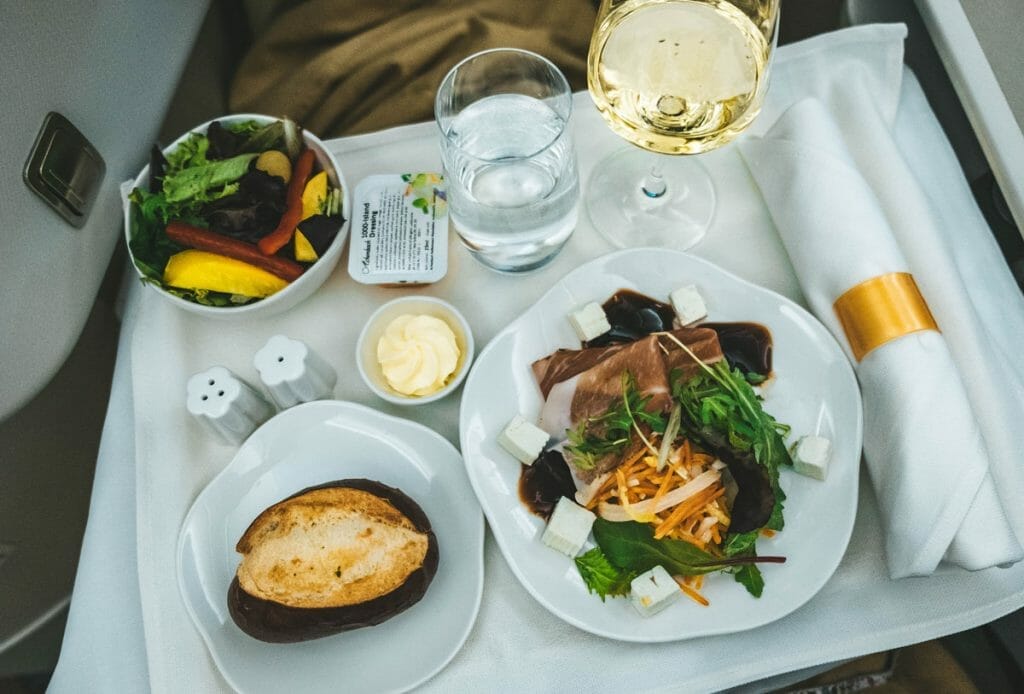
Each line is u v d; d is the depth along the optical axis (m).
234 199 0.76
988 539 0.64
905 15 0.93
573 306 0.75
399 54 0.97
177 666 0.68
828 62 0.87
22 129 0.70
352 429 0.73
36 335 0.73
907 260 0.76
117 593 0.73
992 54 0.79
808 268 0.75
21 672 1.00
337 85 1.00
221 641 0.66
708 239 0.82
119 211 0.83
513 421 0.70
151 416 0.77
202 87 1.00
